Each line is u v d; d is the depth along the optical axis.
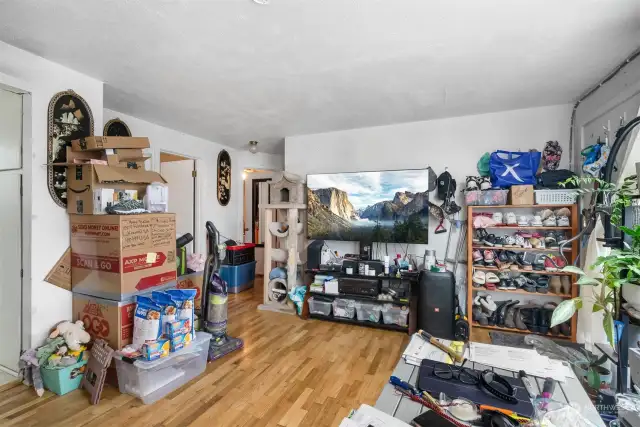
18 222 2.11
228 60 2.16
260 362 2.39
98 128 2.47
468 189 3.09
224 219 4.89
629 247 1.12
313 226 3.72
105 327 2.12
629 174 1.99
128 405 1.86
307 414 1.79
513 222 3.02
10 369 2.16
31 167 2.07
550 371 1.17
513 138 3.15
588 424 0.86
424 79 2.46
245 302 4.02
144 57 2.12
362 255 3.50
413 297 3.03
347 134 3.86
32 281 2.07
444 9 1.61
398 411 0.96
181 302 2.13
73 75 2.31
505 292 3.18
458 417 0.90
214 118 3.46
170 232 2.42
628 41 1.91
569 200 2.72
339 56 2.11
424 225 3.25
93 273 2.17
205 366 2.27
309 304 3.39
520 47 1.98
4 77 1.89
